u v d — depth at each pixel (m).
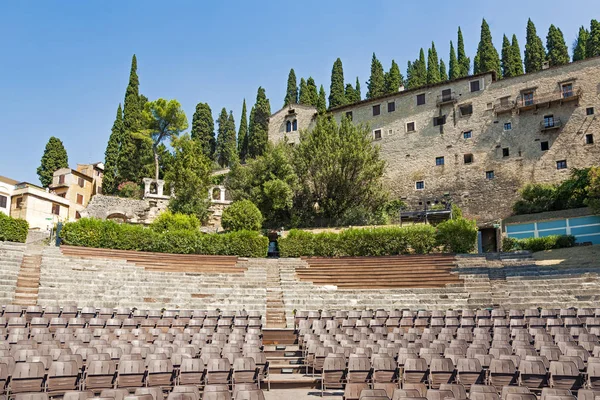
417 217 45.97
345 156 45.50
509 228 43.22
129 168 60.94
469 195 51.09
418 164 54.22
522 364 12.62
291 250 33.12
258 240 32.91
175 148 53.06
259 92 86.19
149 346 14.38
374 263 30.38
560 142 48.22
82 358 12.92
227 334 16.89
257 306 24.27
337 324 19.19
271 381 14.12
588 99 47.75
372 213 45.84
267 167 46.88
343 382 13.61
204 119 84.19
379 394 10.12
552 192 44.69
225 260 31.22
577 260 27.81
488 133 51.53
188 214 42.00
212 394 10.59
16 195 52.81
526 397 10.08
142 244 31.11
